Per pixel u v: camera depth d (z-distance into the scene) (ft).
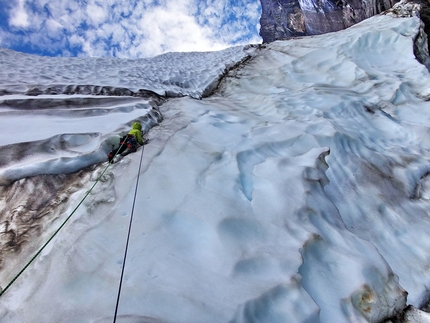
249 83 36.40
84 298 6.79
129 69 36.70
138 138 14.53
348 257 9.23
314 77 34.30
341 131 18.70
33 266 7.84
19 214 10.00
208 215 9.53
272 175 12.94
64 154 13.43
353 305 7.98
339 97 25.88
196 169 12.48
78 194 10.95
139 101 23.00
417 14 43.29
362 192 14.71
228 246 8.53
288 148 16.49
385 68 34.01
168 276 7.34
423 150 20.48
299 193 11.69
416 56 35.45
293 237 9.31
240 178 12.41
